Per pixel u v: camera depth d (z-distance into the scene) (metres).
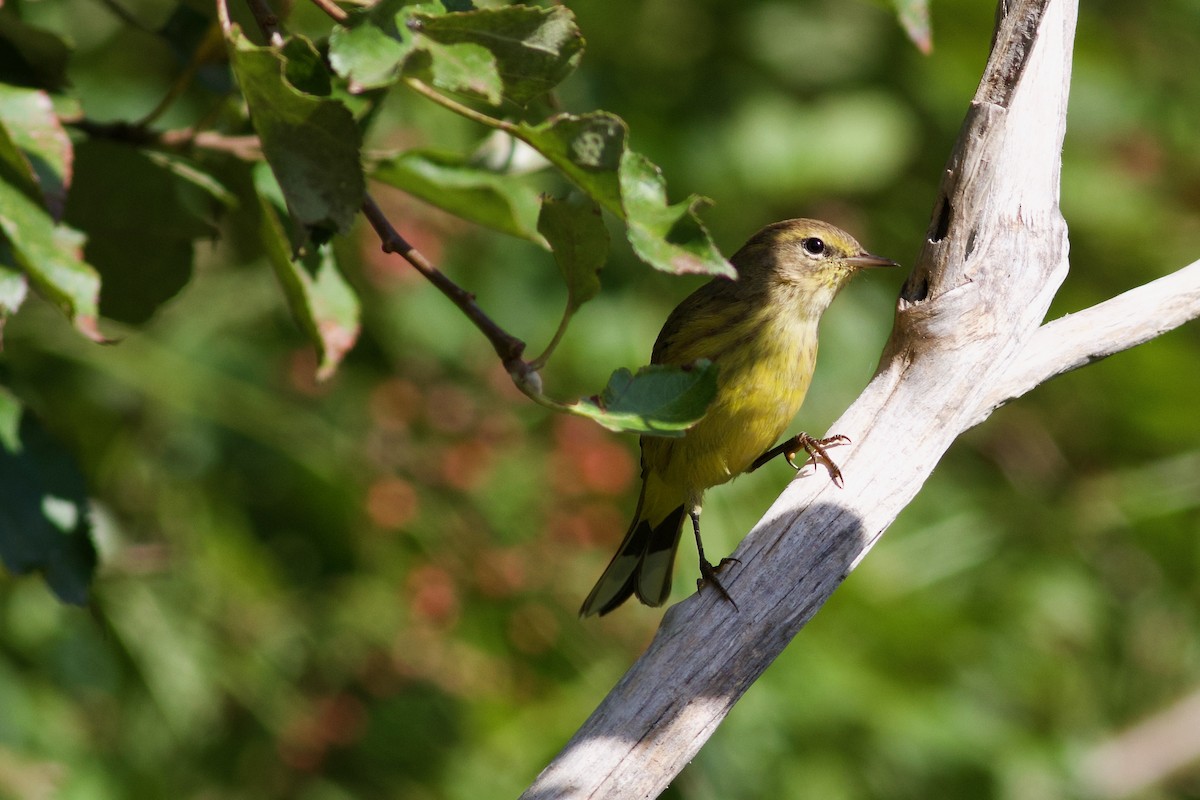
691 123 11.86
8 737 10.09
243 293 11.19
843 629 11.15
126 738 10.40
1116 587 13.88
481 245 11.38
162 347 10.61
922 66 12.38
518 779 10.53
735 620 5.79
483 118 4.65
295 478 10.64
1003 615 12.42
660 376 4.99
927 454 6.13
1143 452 13.77
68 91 6.18
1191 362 13.17
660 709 5.64
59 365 10.05
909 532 12.47
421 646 10.77
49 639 10.33
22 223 5.06
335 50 4.45
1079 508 13.30
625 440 11.48
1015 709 12.16
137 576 10.16
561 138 4.55
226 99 6.36
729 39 12.15
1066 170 13.35
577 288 4.94
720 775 10.12
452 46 4.56
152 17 10.51
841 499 6.01
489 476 10.91
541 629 10.81
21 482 6.20
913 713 10.70
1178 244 13.65
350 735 10.80
